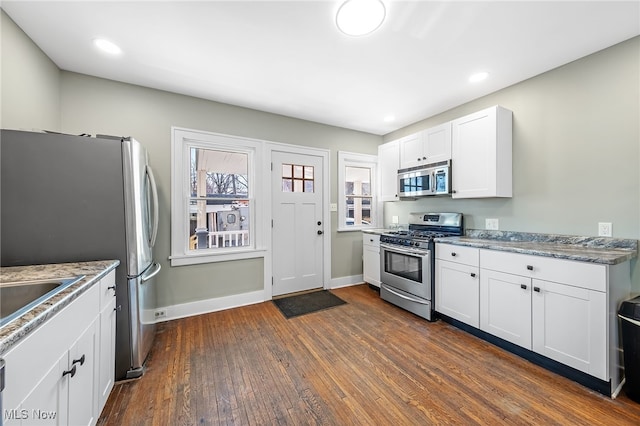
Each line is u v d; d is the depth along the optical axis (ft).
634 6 5.06
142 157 6.41
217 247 10.02
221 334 7.88
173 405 5.03
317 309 9.83
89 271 4.47
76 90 7.55
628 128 6.16
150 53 6.66
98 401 4.39
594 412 4.76
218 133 9.69
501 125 8.05
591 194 6.73
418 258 9.11
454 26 5.68
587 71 6.78
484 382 5.64
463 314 7.82
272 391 5.42
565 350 5.63
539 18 5.43
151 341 7.00
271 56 6.82
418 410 4.88
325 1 4.96
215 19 5.45
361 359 6.56
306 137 11.75
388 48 6.49
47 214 5.12
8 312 3.78
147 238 6.59
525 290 6.30
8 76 5.32
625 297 5.73
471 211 9.68
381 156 12.70
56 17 5.35
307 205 11.95
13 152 4.93
